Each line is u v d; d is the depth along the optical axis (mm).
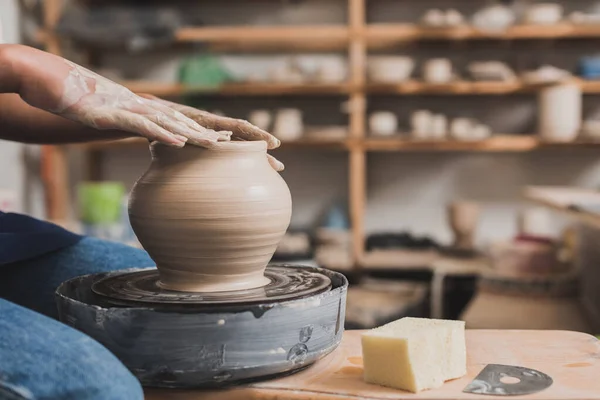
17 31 3965
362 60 3928
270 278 1027
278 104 4375
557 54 4230
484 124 4301
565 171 4340
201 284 939
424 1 4293
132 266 1278
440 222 4426
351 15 3871
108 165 4520
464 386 869
